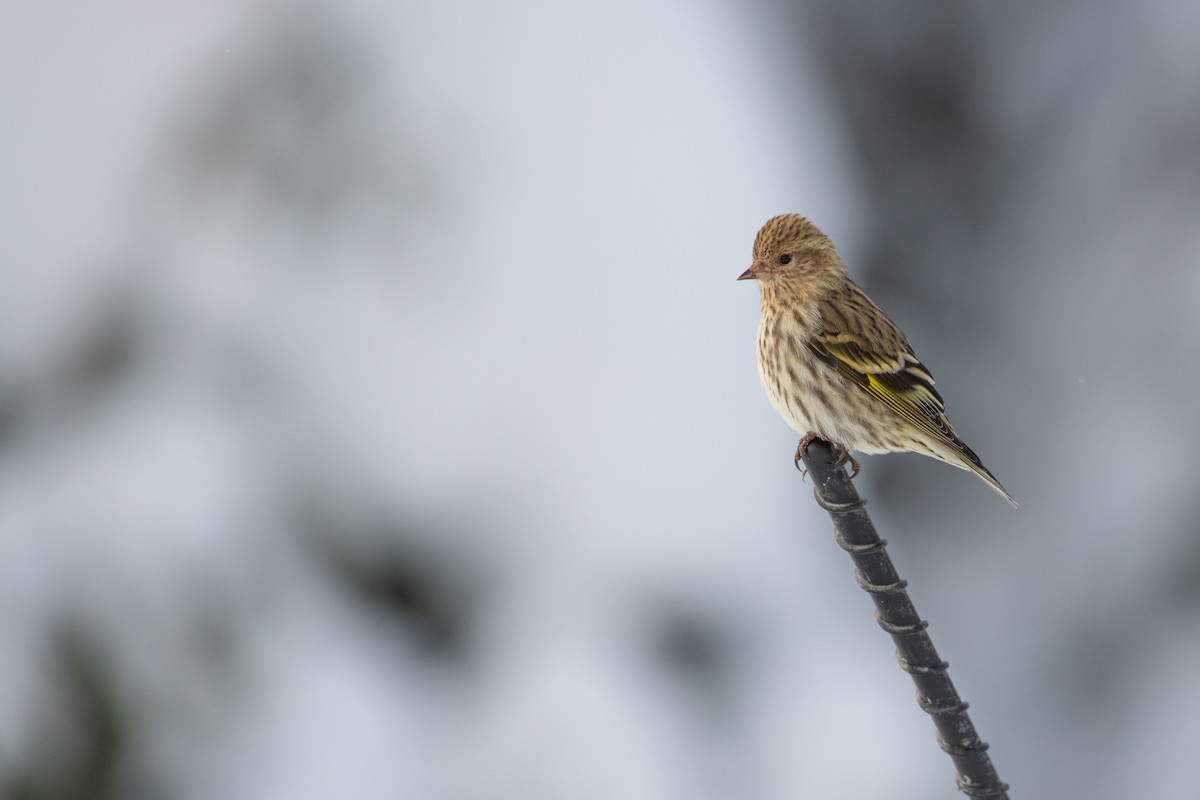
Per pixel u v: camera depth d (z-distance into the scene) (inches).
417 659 385.4
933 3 797.9
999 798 241.8
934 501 723.4
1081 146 748.0
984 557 706.8
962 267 761.0
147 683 353.4
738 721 425.7
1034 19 775.7
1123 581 679.7
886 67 825.5
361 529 381.4
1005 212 764.6
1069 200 742.5
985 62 787.4
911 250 768.9
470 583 394.9
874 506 732.7
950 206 775.1
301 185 387.2
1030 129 767.1
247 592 367.2
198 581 361.7
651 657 414.0
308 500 377.1
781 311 400.5
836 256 413.1
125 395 370.0
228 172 386.0
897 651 242.7
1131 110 739.4
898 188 778.8
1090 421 701.3
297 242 385.1
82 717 347.6
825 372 395.9
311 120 392.8
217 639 360.8
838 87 785.6
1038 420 716.7
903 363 402.6
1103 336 711.1
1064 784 668.1
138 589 357.4
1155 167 723.4
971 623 705.6
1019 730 684.7
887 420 398.9
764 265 398.9
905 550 725.3
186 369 374.6
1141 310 703.1
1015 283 745.6
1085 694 676.1
